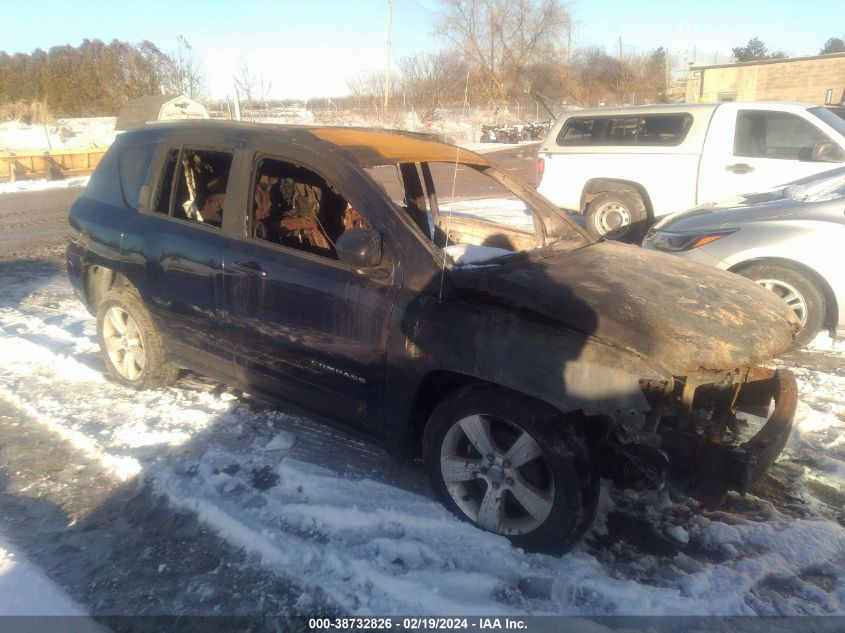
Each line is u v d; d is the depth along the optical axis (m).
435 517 3.17
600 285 3.12
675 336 2.79
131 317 4.43
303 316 3.43
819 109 8.28
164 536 3.12
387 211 3.25
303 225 4.12
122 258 4.30
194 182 4.19
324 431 4.07
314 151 3.50
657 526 3.21
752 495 3.45
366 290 3.24
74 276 4.80
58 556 2.99
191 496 3.36
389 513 3.20
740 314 3.10
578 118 10.07
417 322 3.08
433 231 4.69
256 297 3.61
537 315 2.89
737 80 37.34
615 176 9.58
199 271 3.85
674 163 8.99
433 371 3.06
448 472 3.15
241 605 2.70
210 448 3.85
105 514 3.29
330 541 3.05
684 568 2.93
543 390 2.78
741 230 5.31
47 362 5.16
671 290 3.21
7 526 3.19
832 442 3.93
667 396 2.76
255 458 3.73
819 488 3.51
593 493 2.87
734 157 8.52
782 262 5.18
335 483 3.47
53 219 12.74
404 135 4.12
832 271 4.99
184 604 2.71
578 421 2.96
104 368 5.00
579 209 10.17
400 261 3.18
